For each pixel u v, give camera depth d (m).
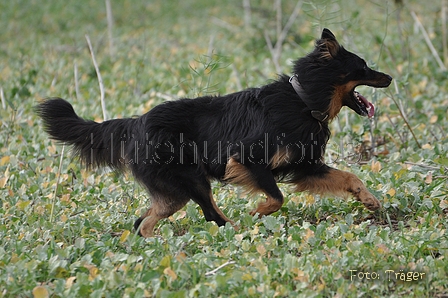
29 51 20.34
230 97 8.20
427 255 6.73
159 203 8.09
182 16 27.56
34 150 11.27
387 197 8.17
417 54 16.81
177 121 8.04
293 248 6.96
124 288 6.09
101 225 8.04
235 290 6.00
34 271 6.48
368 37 17.61
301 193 8.98
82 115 12.84
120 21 26.72
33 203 9.02
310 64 7.94
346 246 6.79
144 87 15.10
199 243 7.36
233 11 26.53
